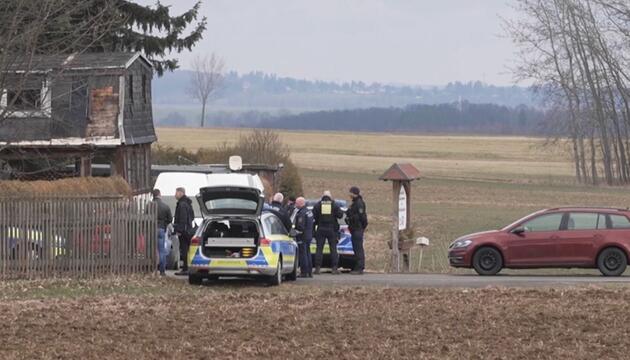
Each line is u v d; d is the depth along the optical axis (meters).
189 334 74.06
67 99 172.88
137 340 71.44
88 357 65.12
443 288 104.00
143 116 191.88
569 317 82.75
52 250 108.94
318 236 120.38
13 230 108.44
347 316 83.19
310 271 117.00
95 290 100.88
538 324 79.25
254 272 103.12
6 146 159.12
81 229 109.56
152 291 100.62
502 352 67.62
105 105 176.50
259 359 64.81
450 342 71.31
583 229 119.81
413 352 67.50
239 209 104.62
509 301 92.50
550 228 120.62
